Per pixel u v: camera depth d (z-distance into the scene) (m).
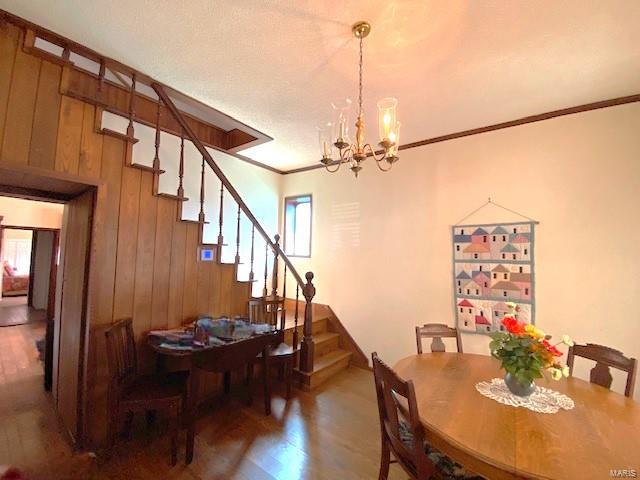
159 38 1.81
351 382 3.19
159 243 2.33
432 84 2.20
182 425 2.09
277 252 3.10
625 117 2.31
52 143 1.78
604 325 2.33
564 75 2.06
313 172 4.28
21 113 1.68
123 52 1.94
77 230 2.22
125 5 1.56
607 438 1.20
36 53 1.74
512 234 2.72
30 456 1.92
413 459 1.34
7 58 1.65
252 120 2.87
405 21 1.60
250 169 4.09
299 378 3.05
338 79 2.17
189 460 1.89
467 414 1.36
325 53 1.89
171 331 2.30
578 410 1.41
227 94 2.42
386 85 2.22
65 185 1.98
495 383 1.68
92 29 1.74
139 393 1.94
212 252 2.71
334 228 4.00
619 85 2.17
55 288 2.91
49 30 1.76
